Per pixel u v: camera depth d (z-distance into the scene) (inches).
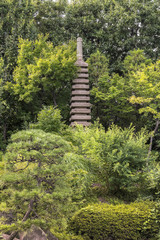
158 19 705.0
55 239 194.5
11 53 591.2
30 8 652.7
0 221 157.8
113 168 290.0
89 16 711.7
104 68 624.1
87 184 280.2
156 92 452.8
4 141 552.7
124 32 709.3
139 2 704.4
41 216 159.0
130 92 578.6
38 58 551.2
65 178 168.9
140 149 304.7
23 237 190.2
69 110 597.3
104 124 645.3
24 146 159.5
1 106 534.6
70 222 223.8
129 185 285.7
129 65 617.6
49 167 163.9
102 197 290.2
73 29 711.1
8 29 634.2
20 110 578.2
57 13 758.5
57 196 152.1
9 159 159.9
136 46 706.8
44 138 164.7
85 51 700.0
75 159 278.1
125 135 326.6
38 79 512.4
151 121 556.4
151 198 265.4
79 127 367.9
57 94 589.0
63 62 511.2
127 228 222.5
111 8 705.0
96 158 291.4
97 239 218.7
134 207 242.8
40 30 739.4
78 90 529.3
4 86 542.3
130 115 608.1
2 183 159.2
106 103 571.5
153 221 229.3
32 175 162.1
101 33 690.2
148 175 276.1
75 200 240.4
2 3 630.5
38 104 582.6
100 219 223.1
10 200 153.0
